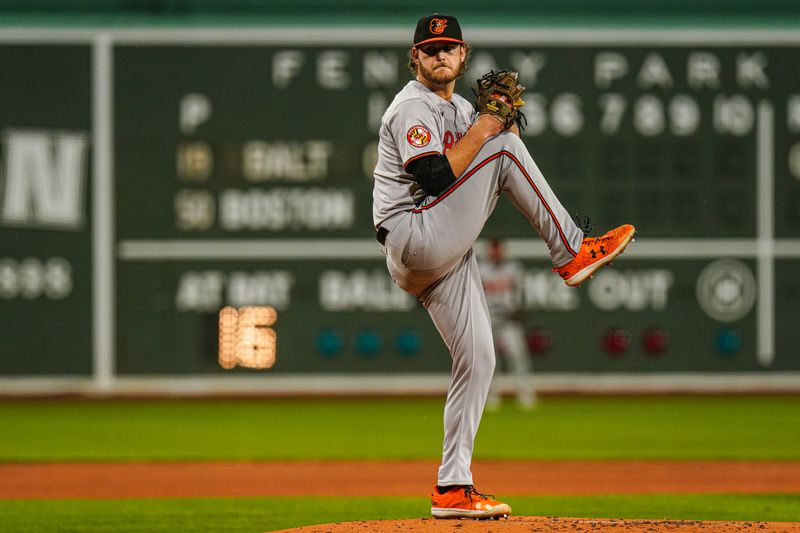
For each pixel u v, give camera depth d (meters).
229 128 52.22
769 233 52.72
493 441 39.06
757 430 42.38
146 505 25.53
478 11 53.69
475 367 16.09
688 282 52.59
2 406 51.97
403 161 15.54
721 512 23.97
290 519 23.33
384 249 16.08
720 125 52.50
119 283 52.72
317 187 52.09
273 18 52.78
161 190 52.50
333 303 52.16
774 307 52.91
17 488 28.72
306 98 52.06
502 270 50.12
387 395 55.59
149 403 53.25
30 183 52.81
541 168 51.88
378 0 53.28
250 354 52.28
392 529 15.45
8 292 52.75
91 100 52.81
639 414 48.09
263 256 52.22
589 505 25.17
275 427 43.78
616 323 52.56
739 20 53.28
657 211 52.28
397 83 52.19
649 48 52.56
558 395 55.75
